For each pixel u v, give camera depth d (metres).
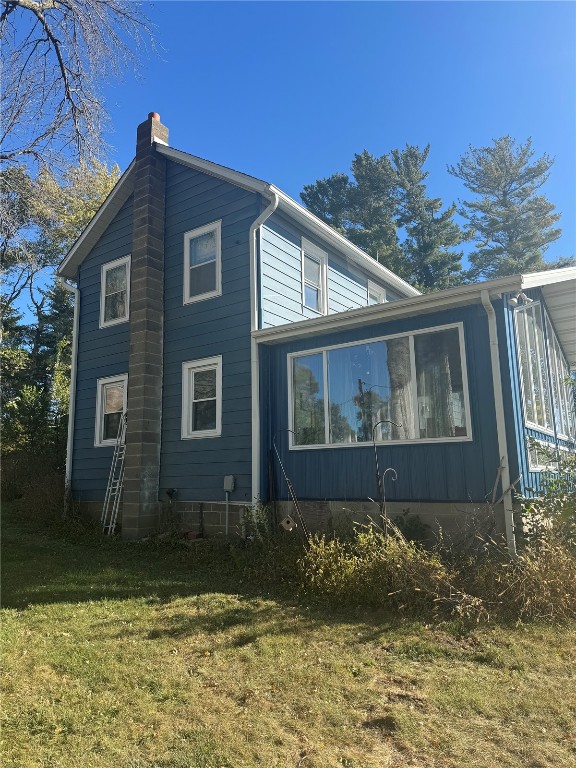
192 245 11.01
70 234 19.84
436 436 7.43
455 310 7.48
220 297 10.27
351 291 13.71
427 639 4.67
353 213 34.91
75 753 2.96
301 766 2.83
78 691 3.70
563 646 4.45
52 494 12.56
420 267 33.09
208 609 5.59
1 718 3.33
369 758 2.89
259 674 3.98
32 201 10.64
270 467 9.18
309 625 5.05
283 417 9.20
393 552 5.83
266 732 3.16
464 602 5.24
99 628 5.03
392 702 3.52
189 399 10.47
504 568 5.69
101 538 10.16
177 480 10.27
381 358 8.16
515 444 6.79
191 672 4.03
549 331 10.16
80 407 12.61
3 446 16.64
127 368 11.70
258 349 9.52
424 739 3.06
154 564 7.91
